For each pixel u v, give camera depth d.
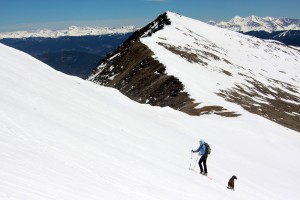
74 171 11.50
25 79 28.11
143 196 11.93
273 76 141.75
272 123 53.53
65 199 8.07
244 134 45.28
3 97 19.34
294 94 119.81
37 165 10.21
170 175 18.23
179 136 35.16
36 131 15.44
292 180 31.14
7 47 38.75
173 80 84.56
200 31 172.62
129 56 118.19
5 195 6.65
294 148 43.94
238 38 195.50
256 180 28.00
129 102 43.81
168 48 116.00
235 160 33.94
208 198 16.41
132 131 28.28
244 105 81.75
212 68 108.50
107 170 13.76
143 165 17.81
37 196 7.41
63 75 40.00
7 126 14.34
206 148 23.45
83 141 17.59
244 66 134.88
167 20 165.50
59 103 25.86
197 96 71.69
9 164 9.08
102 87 43.75
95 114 28.47
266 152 40.19
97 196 9.48
